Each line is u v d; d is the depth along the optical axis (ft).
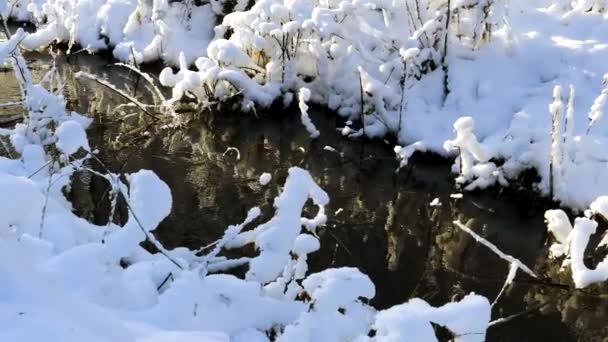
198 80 19.90
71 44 25.81
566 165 15.61
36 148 12.91
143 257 9.91
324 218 10.55
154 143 18.56
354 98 20.07
